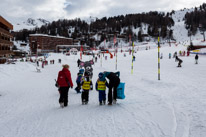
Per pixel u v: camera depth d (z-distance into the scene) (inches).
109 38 6717.5
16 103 340.2
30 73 954.7
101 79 262.2
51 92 435.5
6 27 1857.8
